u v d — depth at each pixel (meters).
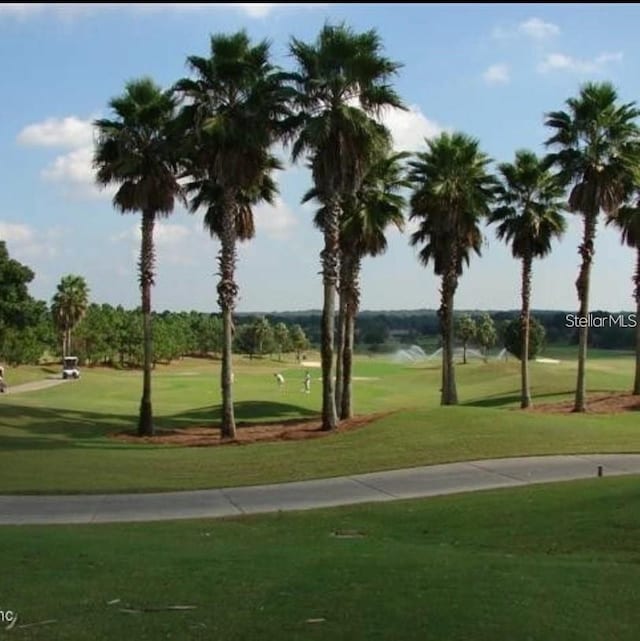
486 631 7.49
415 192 41.38
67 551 11.87
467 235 41.88
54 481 21.73
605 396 46.69
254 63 30.95
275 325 172.62
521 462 23.59
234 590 9.17
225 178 30.98
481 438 26.81
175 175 34.59
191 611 8.32
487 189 42.41
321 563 10.77
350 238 37.41
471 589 8.99
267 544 13.27
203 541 13.63
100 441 31.34
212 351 159.50
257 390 67.75
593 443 26.52
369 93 29.92
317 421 37.84
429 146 41.03
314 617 7.98
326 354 31.23
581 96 38.50
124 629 7.75
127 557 11.40
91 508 18.30
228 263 32.00
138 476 22.84
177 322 140.12
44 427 34.84
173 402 55.16
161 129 33.78
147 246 34.88
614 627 7.75
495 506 16.22
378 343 195.88
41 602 8.74
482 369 76.88
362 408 50.69
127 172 33.16
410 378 79.75
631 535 12.84
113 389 66.81
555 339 134.25
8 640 7.45
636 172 38.41
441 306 43.16
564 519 14.35
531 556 11.86
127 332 116.31
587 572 10.15
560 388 55.66
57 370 97.38
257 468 23.97
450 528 14.73
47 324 104.00
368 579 9.59
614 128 38.25
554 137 39.16
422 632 7.47
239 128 30.28
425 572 10.00
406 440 26.86
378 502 18.30
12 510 17.98
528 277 45.09
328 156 29.62
